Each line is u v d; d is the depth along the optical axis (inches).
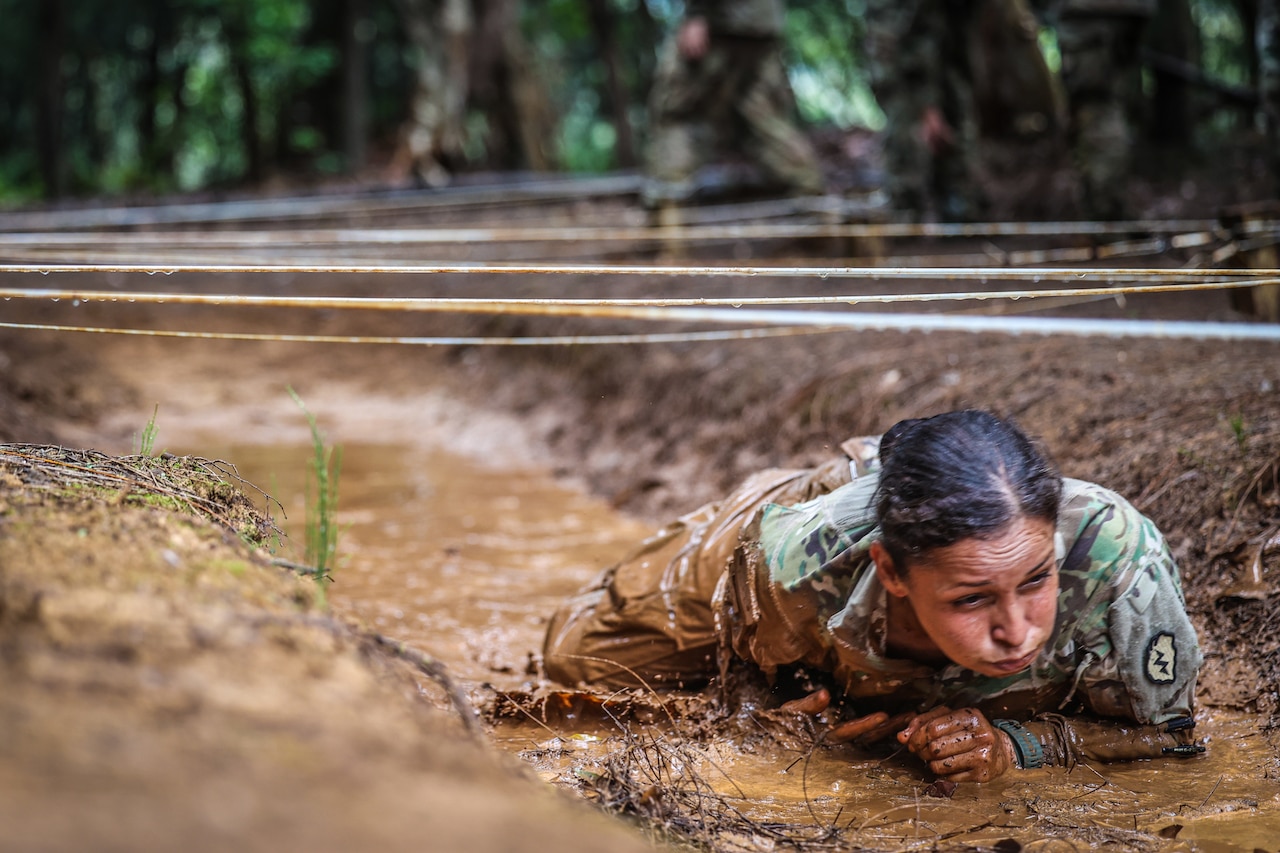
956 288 263.1
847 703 115.7
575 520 217.5
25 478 83.7
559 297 324.2
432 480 250.1
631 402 257.9
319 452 94.3
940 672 104.8
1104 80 269.4
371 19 924.6
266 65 830.5
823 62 799.7
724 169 462.3
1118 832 90.5
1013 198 354.9
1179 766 104.7
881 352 214.2
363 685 60.9
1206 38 533.6
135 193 722.8
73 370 318.3
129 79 1037.2
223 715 50.9
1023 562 84.2
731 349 244.2
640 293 306.0
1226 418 147.4
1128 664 101.4
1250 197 327.9
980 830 91.5
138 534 74.2
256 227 497.4
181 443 284.4
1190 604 128.3
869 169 488.7
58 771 42.8
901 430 98.6
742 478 209.2
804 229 285.0
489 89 655.8
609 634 126.0
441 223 482.0
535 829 47.0
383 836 42.8
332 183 689.6
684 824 88.6
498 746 111.0
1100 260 265.4
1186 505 136.7
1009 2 305.4
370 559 187.5
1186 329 156.4
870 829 92.1
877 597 99.3
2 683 49.7
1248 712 114.5
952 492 83.9
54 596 60.6
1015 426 89.6
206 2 832.3
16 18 943.7
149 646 56.7
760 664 113.5
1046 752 104.0
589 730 117.5
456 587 173.5
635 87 888.9
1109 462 151.5
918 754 102.8
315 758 48.7
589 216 467.5
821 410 205.6
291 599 72.1
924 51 317.1
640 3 728.3
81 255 206.1
